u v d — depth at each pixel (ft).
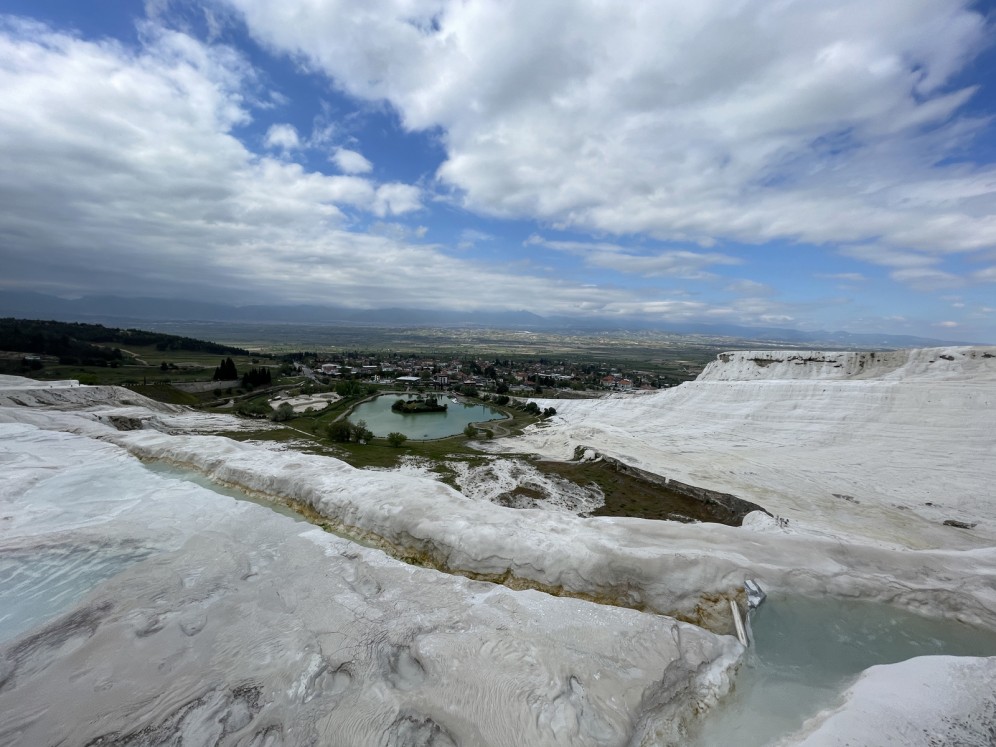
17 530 62.23
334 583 52.47
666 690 38.75
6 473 81.20
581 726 34.06
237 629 43.96
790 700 39.93
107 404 171.32
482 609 48.16
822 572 58.54
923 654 47.06
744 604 53.01
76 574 53.47
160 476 90.07
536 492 119.14
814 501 107.45
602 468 143.64
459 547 63.10
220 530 65.36
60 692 36.35
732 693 40.50
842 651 47.11
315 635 43.27
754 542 65.26
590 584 56.85
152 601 48.06
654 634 44.91
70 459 93.66
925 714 34.63
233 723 33.83
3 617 45.96
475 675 38.32
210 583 51.80
